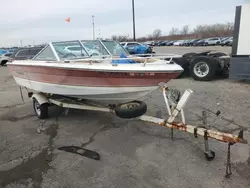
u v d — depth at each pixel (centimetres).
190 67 752
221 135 252
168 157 283
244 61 634
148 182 238
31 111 495
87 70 328
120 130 374
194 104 484
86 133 367
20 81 505
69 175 254
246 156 275
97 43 450
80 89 367
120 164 273
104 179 245
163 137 340
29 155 301
